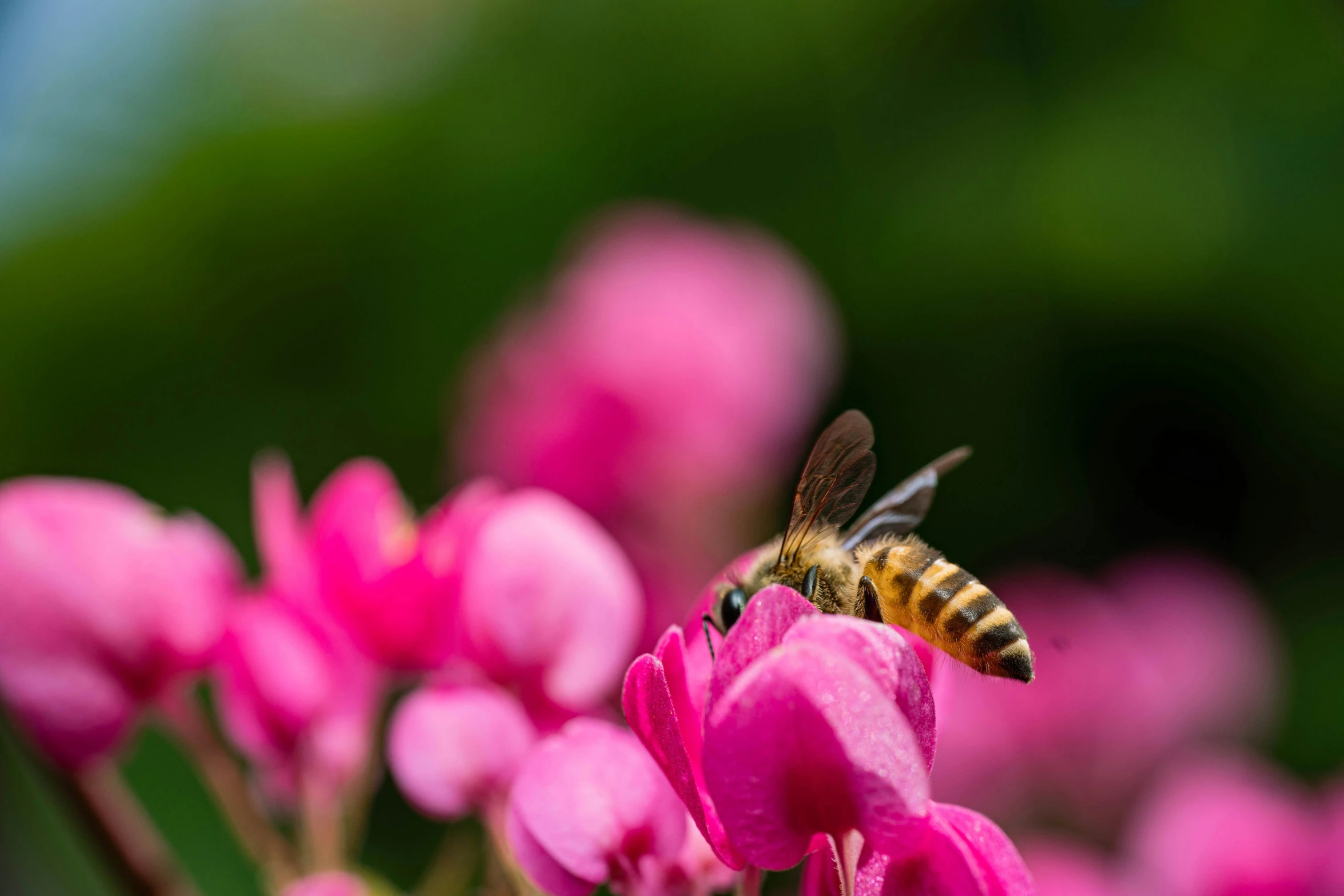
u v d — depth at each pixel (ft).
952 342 1.60
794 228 1.65
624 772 0.46
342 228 1.63
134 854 0.54
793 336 1.10
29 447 1.60
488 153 1.66
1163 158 1.57
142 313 1.61
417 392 1.60
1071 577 1.39
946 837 0.43
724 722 0.43
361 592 0.53
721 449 1.04
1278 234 1.53
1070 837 1.03
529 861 0.46
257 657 0.54
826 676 0.42
